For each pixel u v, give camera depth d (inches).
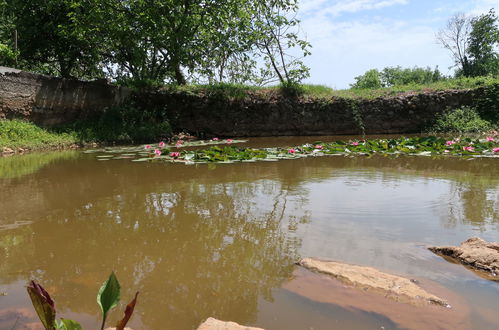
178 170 224.2
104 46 583.5
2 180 195.3
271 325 62.3
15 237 106.8
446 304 68.1
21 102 378.3
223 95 508.1
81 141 385.1
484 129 494.6
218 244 100.3
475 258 85.2
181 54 514.9
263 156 273.6
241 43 551.2
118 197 154.3
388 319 63.7
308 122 515.5
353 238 103.8
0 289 75.6
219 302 70.2
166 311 67.5
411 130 523.2
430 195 153.2
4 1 527.2
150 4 489.4
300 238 104.3
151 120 481.4
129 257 91.9
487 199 145.1
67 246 99.3
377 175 202.7
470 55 1193.4
